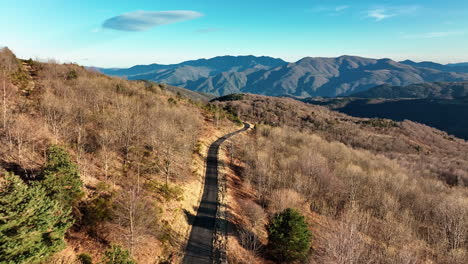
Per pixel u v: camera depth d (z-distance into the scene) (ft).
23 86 189.67
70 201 92.02
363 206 194.18
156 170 156.76
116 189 120.78
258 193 187.62
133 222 96.73
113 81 298.15
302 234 113.09
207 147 251.60
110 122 162.40
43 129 132.46
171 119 223.71
